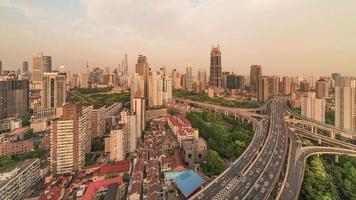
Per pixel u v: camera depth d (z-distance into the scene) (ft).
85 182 634.84
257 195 486.79
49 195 539.70
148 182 598.34
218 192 503.20
